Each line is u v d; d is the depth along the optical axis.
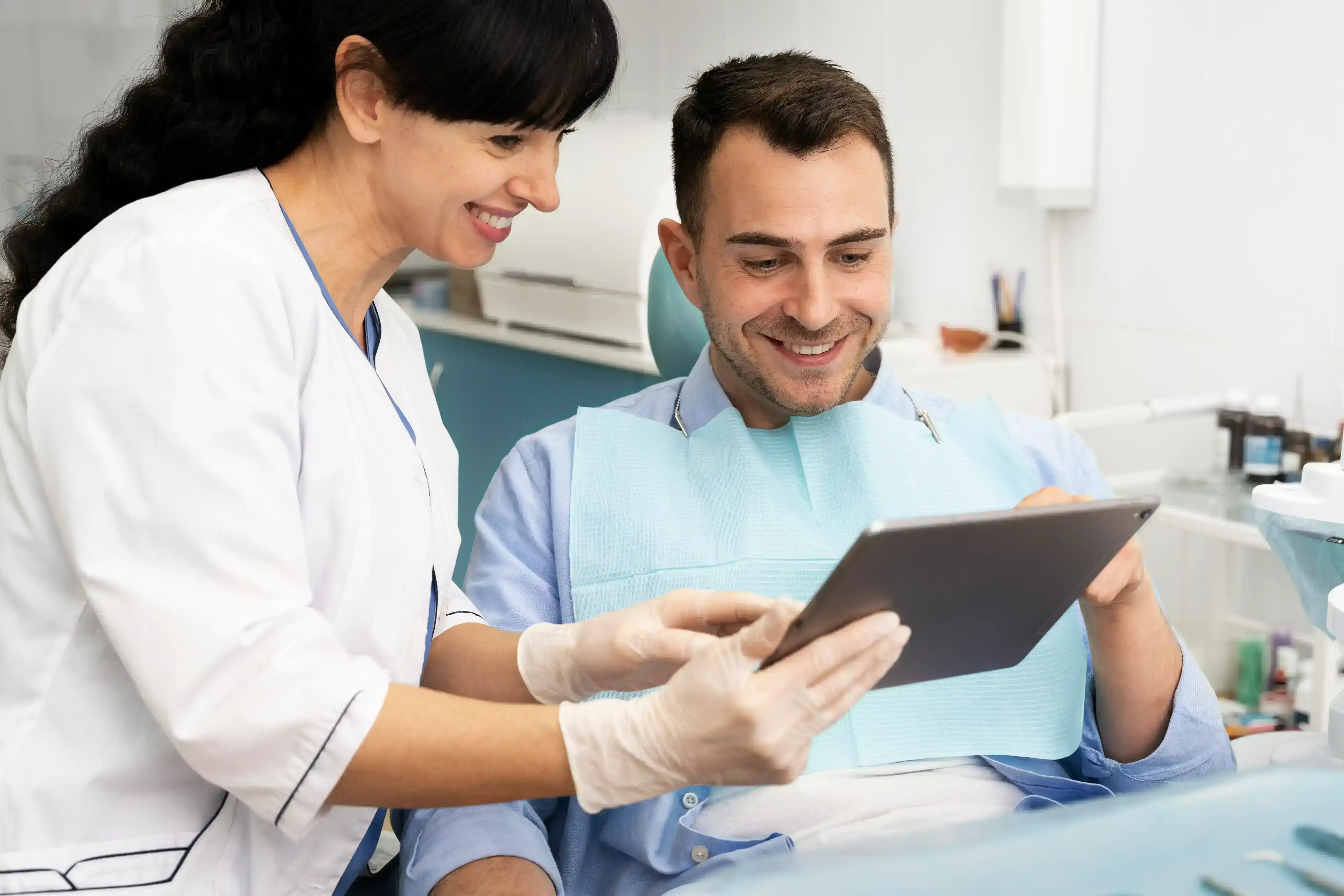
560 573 1.33
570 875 1.27
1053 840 0.84
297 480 0.98
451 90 0.92
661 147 2.48
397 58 0.92
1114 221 2.61
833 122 1.20
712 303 1.29
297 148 1.03
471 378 2.84
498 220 1.02
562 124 0.98
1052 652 1.28
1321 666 1.80
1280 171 2.27
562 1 0.92
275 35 0.98
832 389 1.29
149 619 0.85
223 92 1.01
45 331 0.91
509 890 1.11
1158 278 2.53
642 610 1.06
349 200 1.02
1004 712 1.26
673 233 1.40
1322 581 1.14
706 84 1.28
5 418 0.93
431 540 1.10
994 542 0.85
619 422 1.38
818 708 0.86
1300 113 2.23
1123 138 2.57
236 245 0.93
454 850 1.15
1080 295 2.71
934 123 3.00
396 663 1.06
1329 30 2.16
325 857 1.04
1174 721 1.23
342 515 1.00
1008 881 0.79
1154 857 0.81
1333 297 2.20
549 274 2.62
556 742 0.88
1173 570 2.55
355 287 1.08
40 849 0.93
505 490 1.40
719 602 1.04
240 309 0.91
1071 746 1.26
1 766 0.93
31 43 3.96
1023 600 0.95
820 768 1.23
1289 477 2.15
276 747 0.86
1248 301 2.36
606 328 2.49
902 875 0.80
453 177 0.97
